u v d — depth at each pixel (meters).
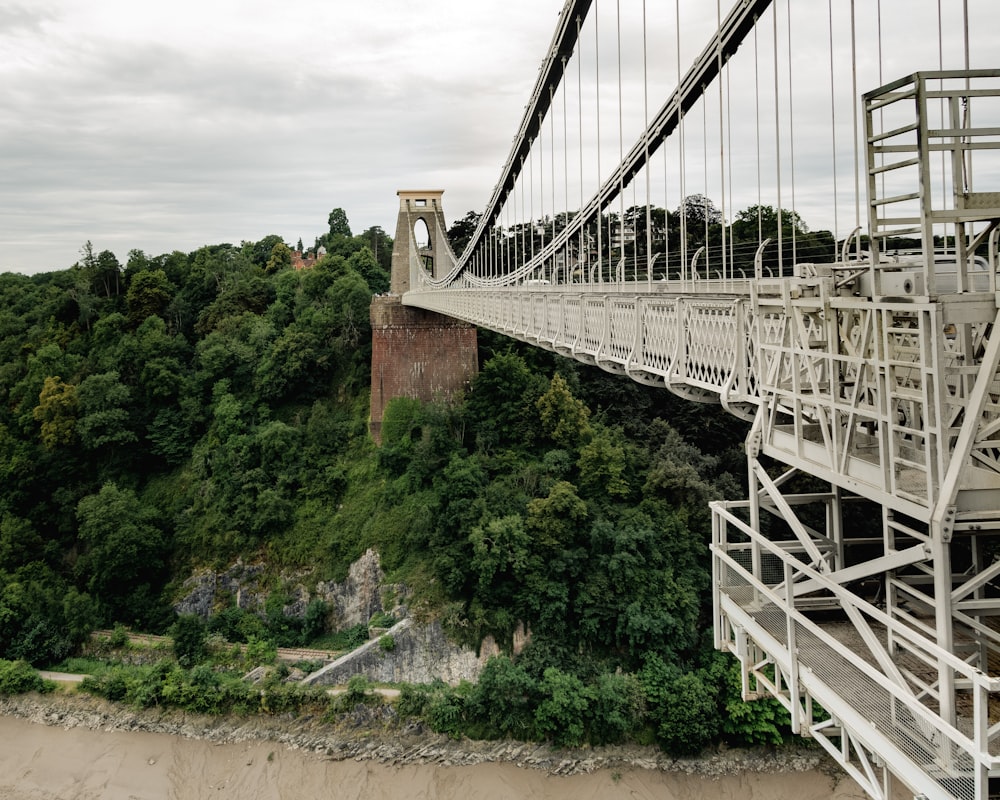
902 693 9.27
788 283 11.59
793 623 11.95
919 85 8.65
